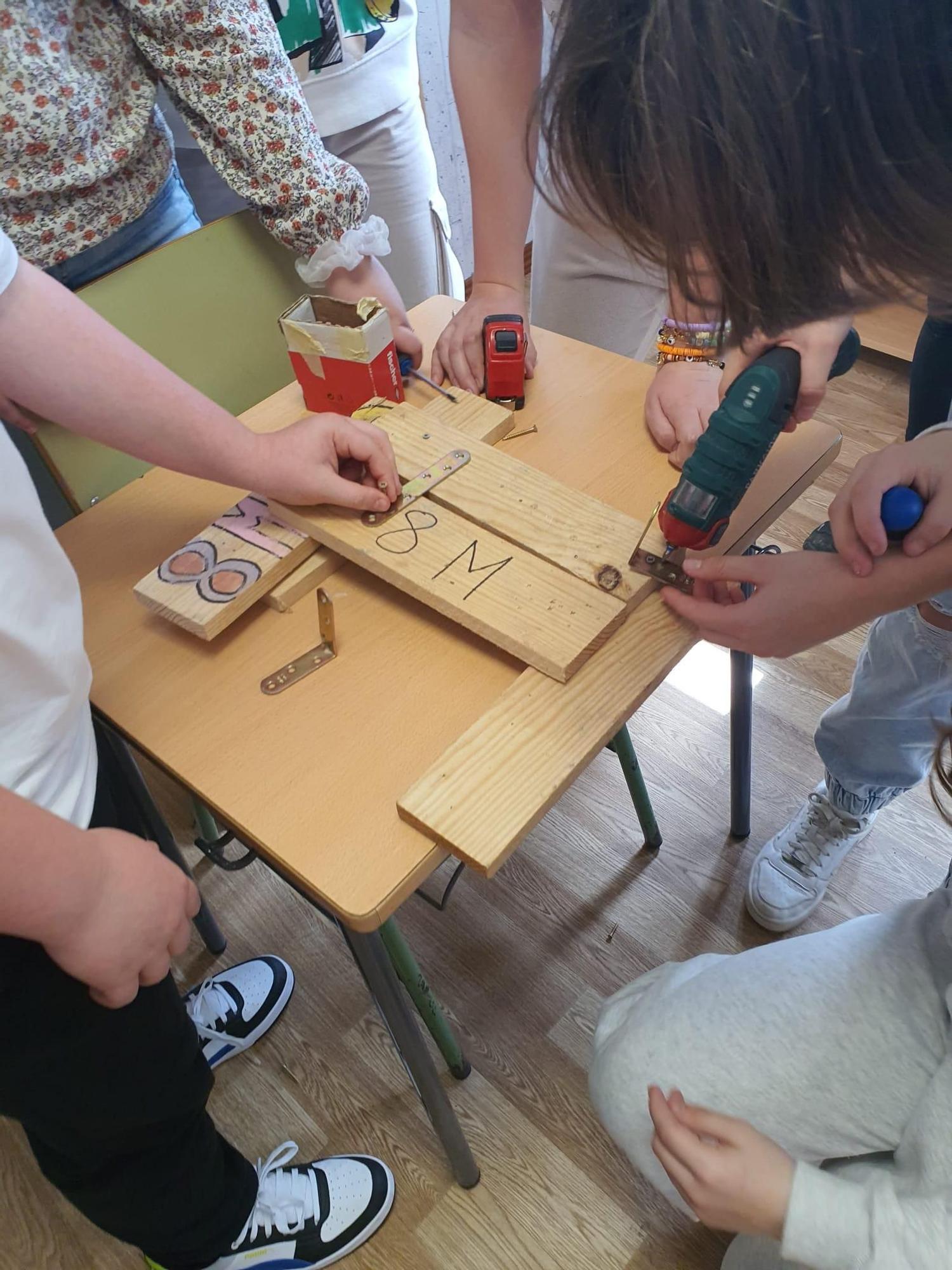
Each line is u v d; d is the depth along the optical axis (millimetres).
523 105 887
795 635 616
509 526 690
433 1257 910
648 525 673
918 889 1141
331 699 627
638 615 647
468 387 858
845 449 1707
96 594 712
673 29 293
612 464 781
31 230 850
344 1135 992
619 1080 732
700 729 1313
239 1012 1044
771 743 1296
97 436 655
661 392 795
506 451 803
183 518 772
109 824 622
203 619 646
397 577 662
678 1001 746
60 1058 568
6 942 521
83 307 621
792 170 308
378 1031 1063
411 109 1253
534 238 1294
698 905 1146
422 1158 970
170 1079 656
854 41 284
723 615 613
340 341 775
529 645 607
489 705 616
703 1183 569
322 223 897
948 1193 544
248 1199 834
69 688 554
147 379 639
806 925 1119
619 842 1204
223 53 813
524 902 1154
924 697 871
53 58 764
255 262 950
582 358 896
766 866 1123
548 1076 1015
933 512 576
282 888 1187
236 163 880
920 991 676
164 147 948
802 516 1581
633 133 320
